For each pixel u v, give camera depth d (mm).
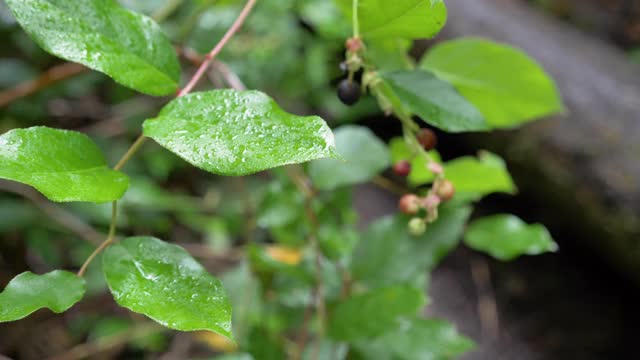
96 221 817
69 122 947
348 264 506
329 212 542
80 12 382
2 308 358
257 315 563
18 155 352
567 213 1076
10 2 370
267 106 354
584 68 1133
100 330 819
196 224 930
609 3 1679
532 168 1093
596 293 1082
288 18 949
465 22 1246
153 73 393
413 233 470
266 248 688
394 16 402
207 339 840
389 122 1315
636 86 1088
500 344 990
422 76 424
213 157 345
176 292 361
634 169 970
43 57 835
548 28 1265
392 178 1217
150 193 825
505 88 480
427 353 495
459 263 1130
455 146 1281
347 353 502
